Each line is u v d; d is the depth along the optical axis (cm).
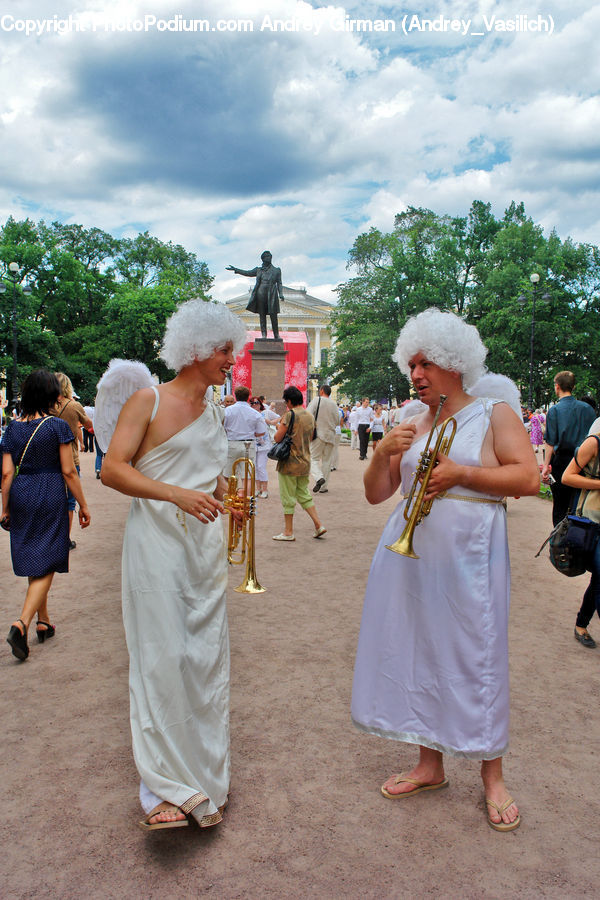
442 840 249
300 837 250
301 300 9594
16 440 433
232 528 323
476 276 5212
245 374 2981
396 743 325
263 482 1166
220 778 256
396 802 274
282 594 574
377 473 275
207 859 237
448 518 253
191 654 249
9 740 323
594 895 220
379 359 4972
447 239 5225
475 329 264
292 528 861
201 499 246
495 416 258
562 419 670
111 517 970
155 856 239
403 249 5259
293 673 405
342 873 230
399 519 270
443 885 224
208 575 260
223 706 262
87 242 5897
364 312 5262
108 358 5325
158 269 6234
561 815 266
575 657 436
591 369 4541
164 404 256
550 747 319
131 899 217
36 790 281
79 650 443
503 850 243
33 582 429
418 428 275
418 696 258
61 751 313
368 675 268
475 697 249
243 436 1045
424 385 261
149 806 233
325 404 1216
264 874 229
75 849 243
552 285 4550
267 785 286
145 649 245
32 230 5369
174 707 243
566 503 686
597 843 248
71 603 551
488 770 266
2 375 4597
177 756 240
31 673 405
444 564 252
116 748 316
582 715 353
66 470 434
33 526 427
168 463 256
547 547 784
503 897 219
